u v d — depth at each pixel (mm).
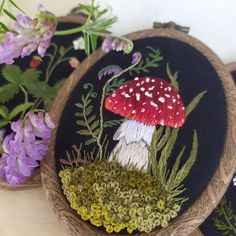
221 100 183
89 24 187
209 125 180
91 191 175
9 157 177
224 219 183
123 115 185
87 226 174
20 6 224
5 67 209
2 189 198
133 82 188
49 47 213
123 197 172
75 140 186
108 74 193
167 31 198
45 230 196
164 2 218
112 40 189
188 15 219
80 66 197
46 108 202
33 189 202
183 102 184
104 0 223
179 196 174
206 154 177
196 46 193
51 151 187
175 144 180
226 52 221
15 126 174
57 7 227
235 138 177
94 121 187
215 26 218
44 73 211
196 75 188
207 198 172
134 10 222
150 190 174
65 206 178
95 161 182
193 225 171
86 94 191
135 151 181
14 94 204
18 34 169
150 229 172
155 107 182
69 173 180
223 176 173
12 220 199
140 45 197
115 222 172
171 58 192
